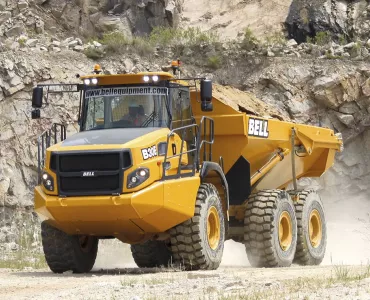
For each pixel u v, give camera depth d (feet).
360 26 159.43
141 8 161.27
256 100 93.09
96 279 64.18
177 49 149.38
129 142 67.77
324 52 148.36
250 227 80.53
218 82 144.77
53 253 73.87
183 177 70.49
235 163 82.43
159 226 69.00
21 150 127.34
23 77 132.36
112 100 73.72
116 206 66.49
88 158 67.77
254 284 53.98
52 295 54.19
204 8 171.94
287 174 94.38
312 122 140.87
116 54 144.87
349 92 141.38
